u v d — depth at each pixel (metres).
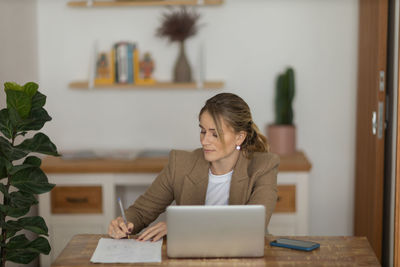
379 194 3.11
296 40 3.77
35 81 3.74
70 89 3.87
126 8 3.79
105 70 3.73
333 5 3.72
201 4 3.69
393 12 3.08
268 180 2.29
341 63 3.76
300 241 1.99
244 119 2.22
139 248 1.94
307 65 3.78
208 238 1.82
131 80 3.68
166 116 3.88
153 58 3.83
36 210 3.60
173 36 3.64
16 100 2.16
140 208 2.38
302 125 3.84
